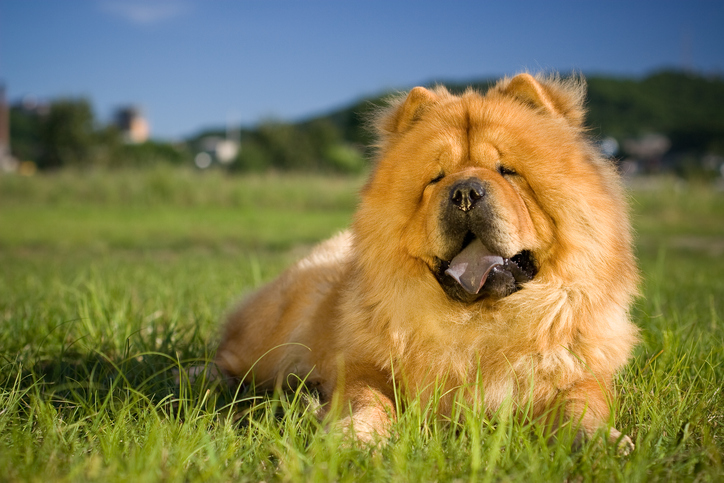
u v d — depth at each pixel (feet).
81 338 11.46
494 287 8.18
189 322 15.16
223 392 10.26
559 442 6.75
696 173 80.94
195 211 64.95
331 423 7.54
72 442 7.33
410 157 9.05
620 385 9.25
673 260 35.29
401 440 7.05
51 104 136.26
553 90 10.10
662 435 7.41
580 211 8.31
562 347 8.36
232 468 6.52
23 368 10.43
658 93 442.50
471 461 6.37
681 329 11.66
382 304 8.91
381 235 8.99
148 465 6.12
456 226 8.06
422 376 8.64
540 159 8.52
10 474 6.04
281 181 77.36
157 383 9.95
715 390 8.91
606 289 8.48
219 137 434.30
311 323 11.23
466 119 9.07
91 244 41.50
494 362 8.46
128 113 392.68
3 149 191.93
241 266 26.78
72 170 79.10
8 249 38.91
